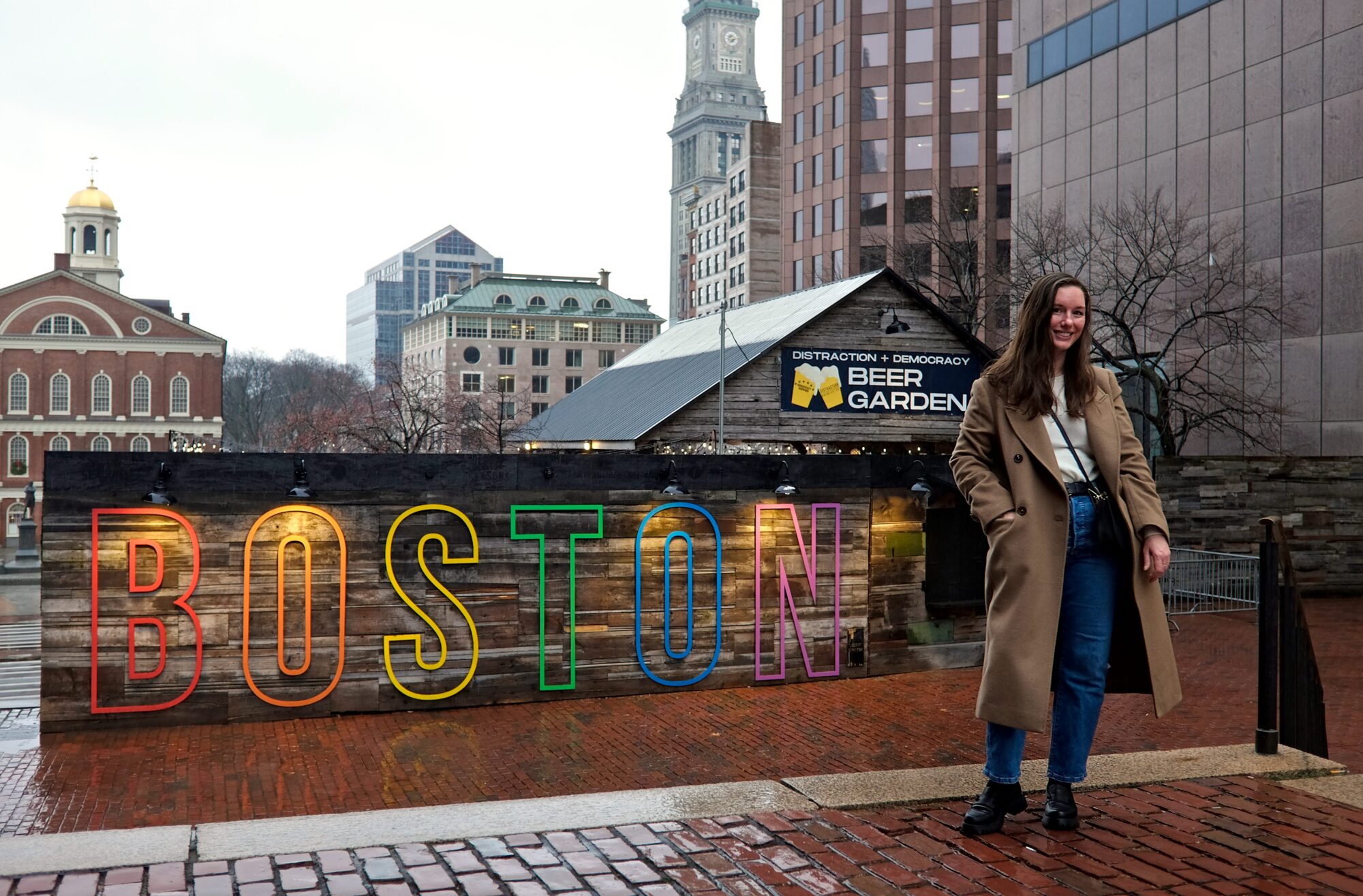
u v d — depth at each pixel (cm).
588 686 1202
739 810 418
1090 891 343
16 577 3628
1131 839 390
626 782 863
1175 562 2055
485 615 1169
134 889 335
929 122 7050
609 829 397
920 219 5428
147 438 8406
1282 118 2725
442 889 340
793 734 1018
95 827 763
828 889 344
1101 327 2959
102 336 8325
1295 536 2152
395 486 1145
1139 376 2755
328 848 375
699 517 1240
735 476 1252
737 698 1188
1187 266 2756
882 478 1312
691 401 2814
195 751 987
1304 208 2667
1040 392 393
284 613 1115
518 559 1177
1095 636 398
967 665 1363
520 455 1177
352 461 1132
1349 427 2555
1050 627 387
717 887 345
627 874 354
